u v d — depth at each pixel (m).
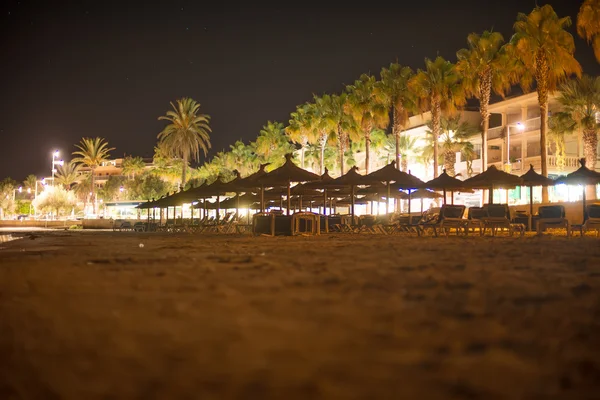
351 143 61.69
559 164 36.56
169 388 2.38
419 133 53.78
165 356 2.86
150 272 6.63
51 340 3.22
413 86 36.53
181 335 3.29
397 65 39.00
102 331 3.43
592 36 24.06
